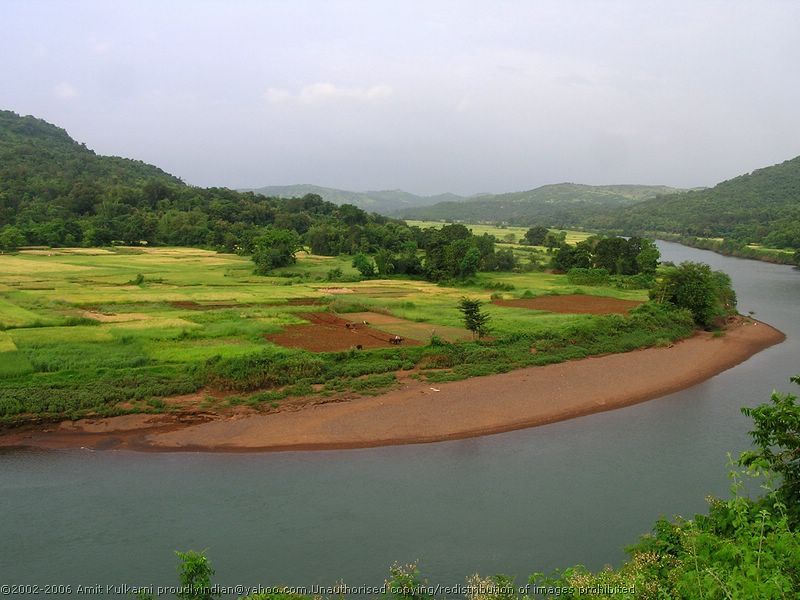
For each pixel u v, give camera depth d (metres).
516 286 87.00
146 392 35.28
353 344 47.53
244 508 23.98
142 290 73.12
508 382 41.56
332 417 34.19
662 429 33.97
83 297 65.19
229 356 40.78
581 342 51.53
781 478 15.41
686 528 13.40
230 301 66.88
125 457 28.80
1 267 89.62
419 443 31.42
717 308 64.31
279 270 96.94
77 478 26.52
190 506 24.09
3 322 50.03
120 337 45.94
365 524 22.77
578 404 38.19
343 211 162.00
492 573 19.50
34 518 22.95
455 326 56.06
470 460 29.30
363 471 27.80
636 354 51.00
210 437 31.16
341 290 79.44
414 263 98.31
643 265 97.25
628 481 26.83
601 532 22.23
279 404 35.69
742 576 9.04
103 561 20.08
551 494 25.45
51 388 35.00
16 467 27.52
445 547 21.16
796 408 13.93
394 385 39.62
